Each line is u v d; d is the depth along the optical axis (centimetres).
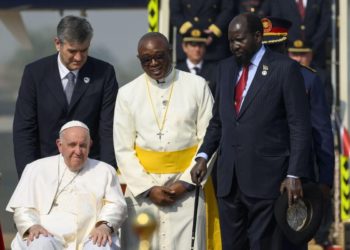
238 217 2967
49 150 3123
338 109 4175
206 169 2953
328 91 4059
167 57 3023
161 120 3034
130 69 4372
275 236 2923
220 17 4172
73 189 3003
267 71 2888
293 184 2844
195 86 3056
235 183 2936
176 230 3027
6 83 4434
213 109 2980
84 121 3114
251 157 2895
